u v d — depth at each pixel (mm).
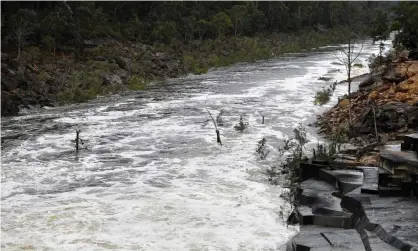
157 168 17391
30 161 18625
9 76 32594
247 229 11820
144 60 52094
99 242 11164
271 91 37062
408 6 52656
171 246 10898
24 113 30062
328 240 10266
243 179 15789
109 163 18219
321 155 15859
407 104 20891
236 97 34500
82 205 13680
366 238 9938
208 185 15258
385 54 52875
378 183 12500
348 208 12062
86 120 27203
